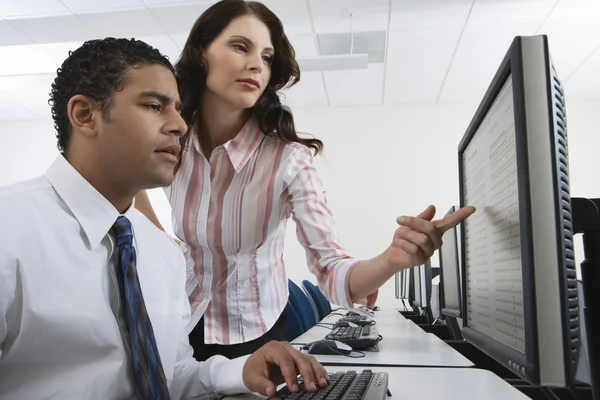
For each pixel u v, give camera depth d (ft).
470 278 3.50
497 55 16.30
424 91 19.29
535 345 1.70
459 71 17.46
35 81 18.13
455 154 20.15
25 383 2.36
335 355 4.29
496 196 2.52
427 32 14.96
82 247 2.53
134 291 2.56
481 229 3.00
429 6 13.66
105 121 2.50
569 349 1.68
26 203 2.47
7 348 2.32
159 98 2.54
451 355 4.34
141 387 2.38
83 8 13.58
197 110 4.05
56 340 2.36
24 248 2.33
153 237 3.17
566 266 1.75
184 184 4.16
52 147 21.91
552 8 13.69
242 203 4.01
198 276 4.27
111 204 2.67
